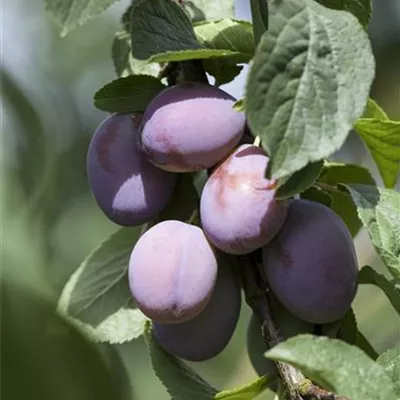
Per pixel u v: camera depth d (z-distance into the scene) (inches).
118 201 40.6
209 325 40.1
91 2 38.6
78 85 59.4
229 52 39.6
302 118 37.1
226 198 39.3
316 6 37.8
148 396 52.2
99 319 42.0
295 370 38.8
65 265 52.9
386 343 56.5
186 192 40.9
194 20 42.4
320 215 39.9
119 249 42.5
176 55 39.5
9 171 45.4
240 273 40.3
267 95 37.1
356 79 37.4
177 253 39.4
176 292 39.3
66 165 54.9
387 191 40.1
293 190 38.5
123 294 42.2
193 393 40.9
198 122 39.4
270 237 39.4
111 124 40.8
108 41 60.6
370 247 55.4
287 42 37.3
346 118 37.2
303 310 39.7
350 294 39.8
